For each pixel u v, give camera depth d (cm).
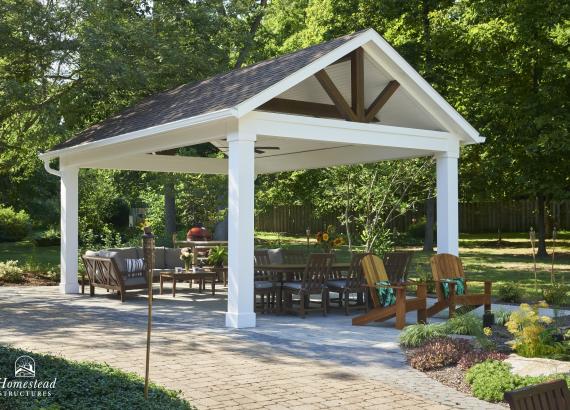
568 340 851
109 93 1792
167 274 1485
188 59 1912
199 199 2512
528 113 2256
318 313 1245
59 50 1667
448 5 2550
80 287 1678
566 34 2227
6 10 1584
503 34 2391
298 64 1102
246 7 2281
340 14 2633
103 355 793
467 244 3050
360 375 722
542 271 2045
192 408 528
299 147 1513
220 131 1073
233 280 1040
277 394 634
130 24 1816
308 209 3450
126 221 3334
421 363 758
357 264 1229
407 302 1053
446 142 1284
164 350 833
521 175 2381
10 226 3164
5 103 1599
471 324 912
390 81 1205
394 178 1872
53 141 1903
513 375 656
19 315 1164
